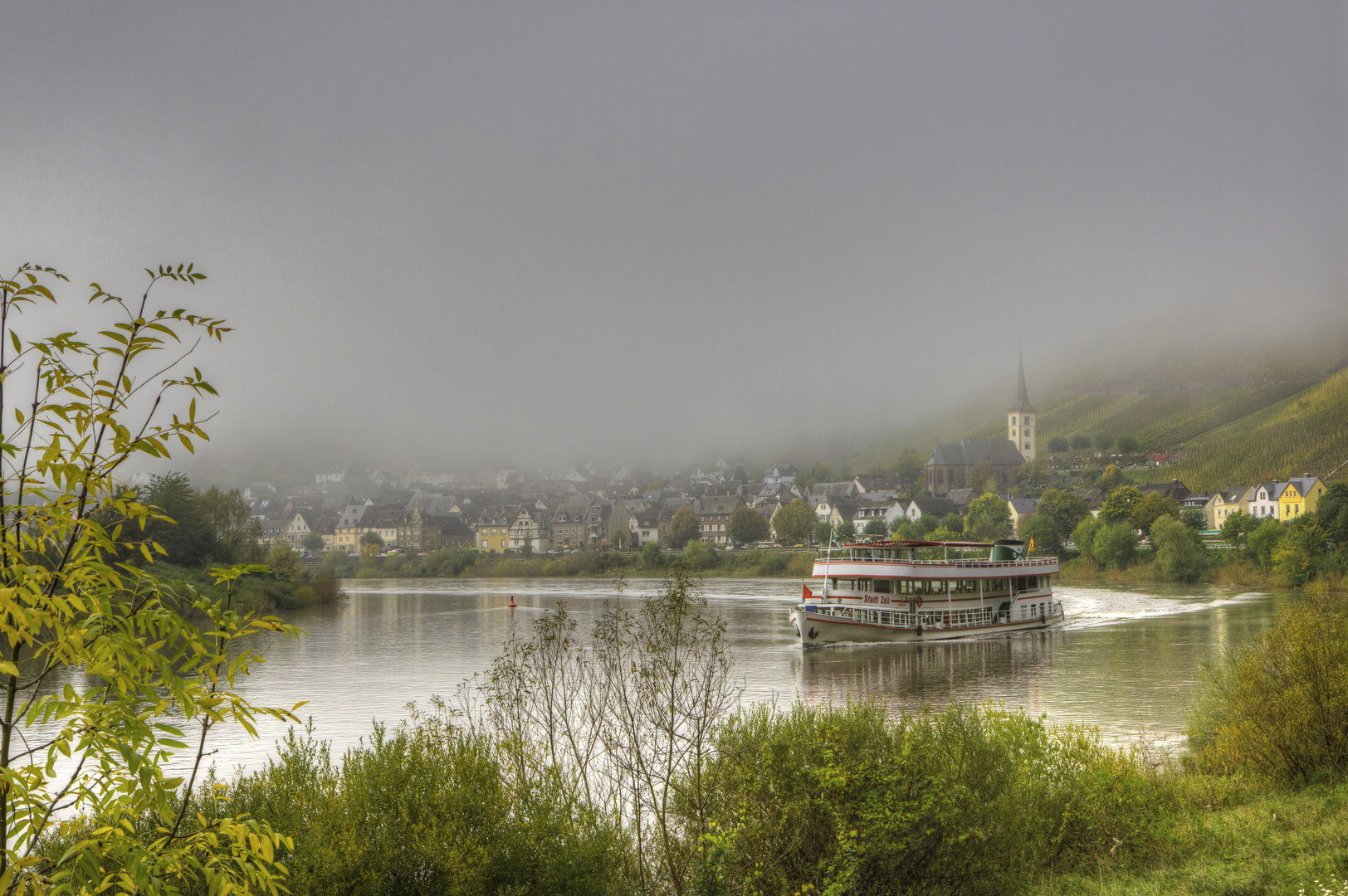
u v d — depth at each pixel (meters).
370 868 10.44
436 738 13.09
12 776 5.38
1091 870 14.98
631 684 17.05
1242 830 15.93
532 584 166.00
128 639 5.50
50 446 5.54
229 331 5.88
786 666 58.22
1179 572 132.62
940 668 56.34
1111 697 43.53
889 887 13.59
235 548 108.19
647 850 14.16
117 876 5.63
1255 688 20.88
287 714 6.14
